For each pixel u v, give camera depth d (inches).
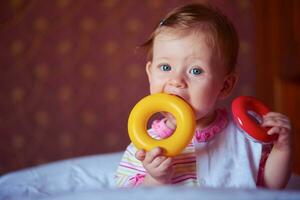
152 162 31.8
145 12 87.0
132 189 24.7
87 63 89.7
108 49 89.0
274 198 23.7
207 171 37.7
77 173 52.3
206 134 39.2
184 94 36.0
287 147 38.2
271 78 81.9
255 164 39.1
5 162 92.9
